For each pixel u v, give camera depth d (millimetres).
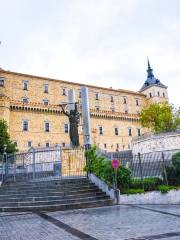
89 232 7262
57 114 60312
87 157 16516
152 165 15633
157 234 6641
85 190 14125
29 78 62875
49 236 6957
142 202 13289
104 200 13156
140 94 81125
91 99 69812
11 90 59375
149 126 58406
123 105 75812
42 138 56812
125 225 7973
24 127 55625
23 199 13016
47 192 13648
